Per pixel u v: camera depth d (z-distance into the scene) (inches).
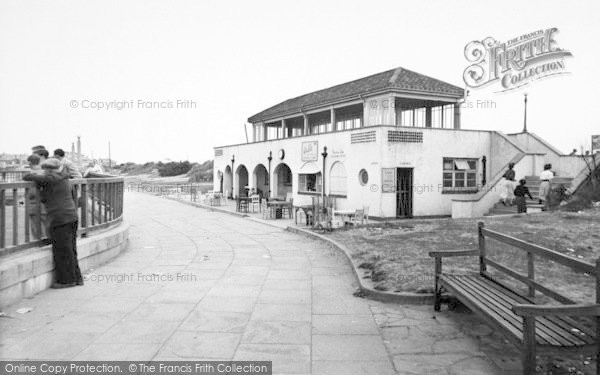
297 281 340.5
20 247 292.0
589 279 295.4
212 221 828.0
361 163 876.6
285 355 197.5
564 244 405.1
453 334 221.5
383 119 957.8
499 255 372.8
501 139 936.3
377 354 198.2
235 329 230.4
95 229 419.2
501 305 198.4
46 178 298.5
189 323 238.7
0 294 256.5
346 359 193.0
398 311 260.1
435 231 534.0
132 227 718.5
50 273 307.0
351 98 1015.6
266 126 1467.8
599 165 789.9
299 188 1097.4
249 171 1368.1
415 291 283.3
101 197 436.8
